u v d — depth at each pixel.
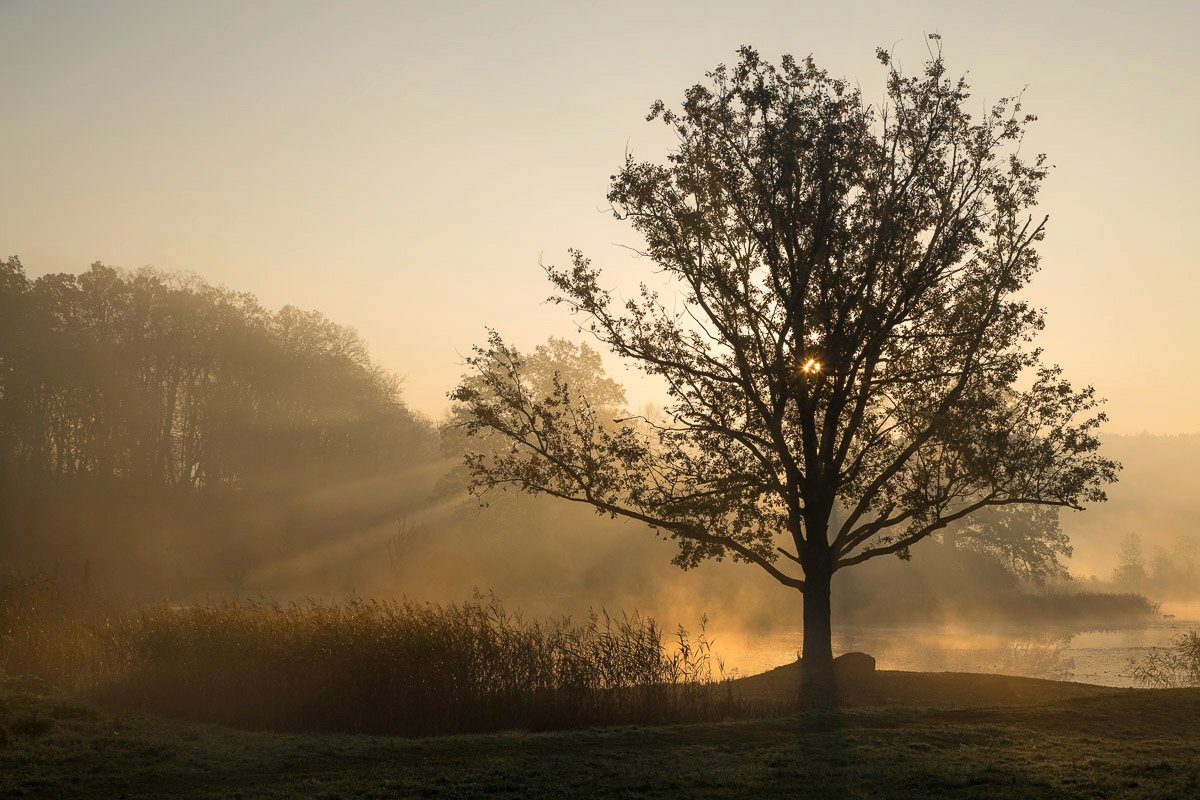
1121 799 9.93
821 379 23.08
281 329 86.38
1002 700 18.39
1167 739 13.80
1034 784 10.67
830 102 23.75
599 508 24.67
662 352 24.73
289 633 18.52
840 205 23.58
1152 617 54.16
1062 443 23.06
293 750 13.09
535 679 18.19
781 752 12.63
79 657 19.61
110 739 13.02
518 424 25.59
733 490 24.33
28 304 72.81
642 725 16.19
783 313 24.31
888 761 11.97
